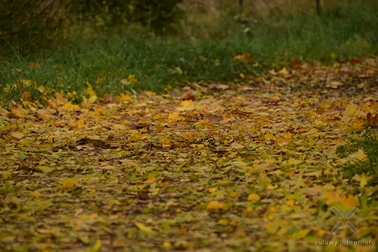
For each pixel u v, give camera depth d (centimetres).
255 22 2555
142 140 1211
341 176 919
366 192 840
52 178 968
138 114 1458
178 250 681
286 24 2580
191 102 1550
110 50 1880
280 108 1525
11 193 891
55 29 1895
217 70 1914
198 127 1325
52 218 790
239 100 1661
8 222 774
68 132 1257
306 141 1159
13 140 1202
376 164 920
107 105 1528
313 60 2172
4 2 1780
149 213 803
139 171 998
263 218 776
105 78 1681
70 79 1617
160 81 1784
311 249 677
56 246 696
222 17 2573
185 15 2488
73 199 863
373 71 1988
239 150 1122
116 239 716
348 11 2678
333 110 1476
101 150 1137
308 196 847
